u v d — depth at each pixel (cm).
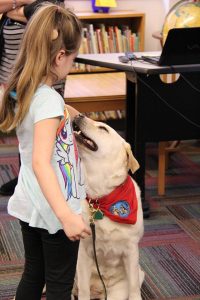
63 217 127
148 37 467
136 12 439
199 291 214
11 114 143
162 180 311
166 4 452
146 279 222
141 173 279
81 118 182
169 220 281
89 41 428
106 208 182
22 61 141
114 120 425
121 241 186
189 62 256
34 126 135
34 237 157
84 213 182
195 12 322
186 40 247
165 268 231
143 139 275
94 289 201
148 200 306
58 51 138
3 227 271
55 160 138
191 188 325
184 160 374
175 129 279
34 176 143
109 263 193
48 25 136
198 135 285
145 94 268
